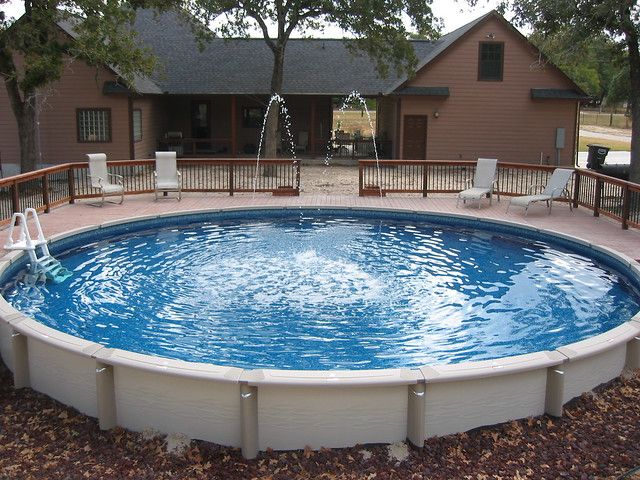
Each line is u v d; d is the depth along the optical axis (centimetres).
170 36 2830
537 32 1817
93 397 525
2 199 1169
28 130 1845
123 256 1039
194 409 486
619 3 1544
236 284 884
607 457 457
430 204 1488
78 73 2191
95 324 734
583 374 539
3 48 1692
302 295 839
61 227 1180
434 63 2367
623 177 2070
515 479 434
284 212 1436
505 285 894
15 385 580
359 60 2720
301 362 637
